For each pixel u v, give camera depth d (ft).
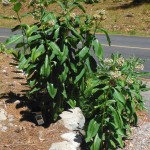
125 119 11.91
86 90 11.01
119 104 10.79
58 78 11.96
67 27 11.85
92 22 11.99
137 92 12.41
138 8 52.47
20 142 11.36
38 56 11.76
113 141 11.64
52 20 11.61
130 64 12.66
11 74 16.12
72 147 11.17
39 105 12.91
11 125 12.09
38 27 11.92
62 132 11.98
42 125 12.30
